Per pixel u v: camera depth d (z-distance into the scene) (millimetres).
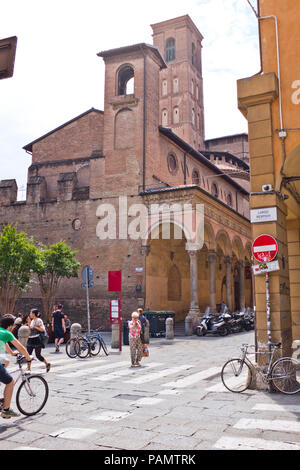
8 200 30906
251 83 9320
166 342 19359
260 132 9234
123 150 28094
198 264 33125
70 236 28500
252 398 7699
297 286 12766
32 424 6191
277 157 9062
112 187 27875
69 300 27656
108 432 5711
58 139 31719
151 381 9680
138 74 28812
